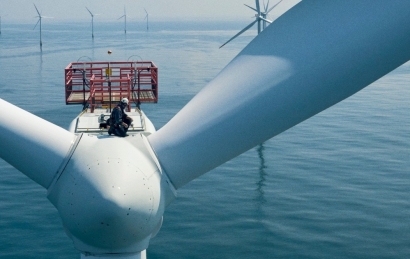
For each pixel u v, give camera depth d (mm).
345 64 7363
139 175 8078
